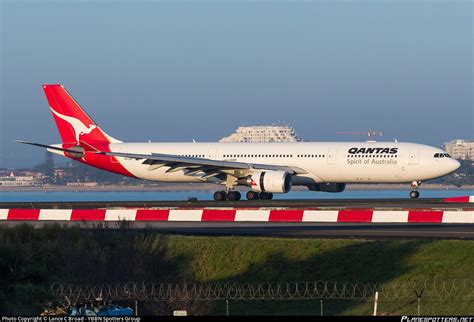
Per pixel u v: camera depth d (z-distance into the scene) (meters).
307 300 106.88
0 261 117.62
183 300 99.88
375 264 114.00
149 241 119.44
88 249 117.94
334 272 113.62
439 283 106.31
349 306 103.81
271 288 111.81
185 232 142.50
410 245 117.81
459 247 115.25
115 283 105.62
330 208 180.38
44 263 119.62
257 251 120.94
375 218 151.25
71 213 166.50
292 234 137.00
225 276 117.56
